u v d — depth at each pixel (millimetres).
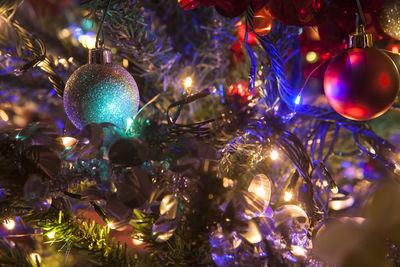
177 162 441
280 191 563
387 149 533
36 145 443
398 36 499
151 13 681
